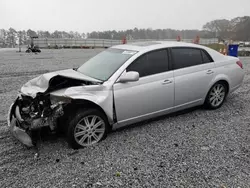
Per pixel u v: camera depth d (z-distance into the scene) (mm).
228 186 2514
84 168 2863
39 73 9562
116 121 3580
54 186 2539
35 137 3451
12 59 15336
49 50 28172
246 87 6805
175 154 3160
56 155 3168
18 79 8281
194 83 4285
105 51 4520
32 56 17922
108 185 2551
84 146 3363
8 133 3844
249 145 3395
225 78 4742
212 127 4027
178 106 4230
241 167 2852
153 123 4207
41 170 2830
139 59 3752
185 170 2801
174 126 4078
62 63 12867
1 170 2830
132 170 2814
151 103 3828
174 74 4031
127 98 3555
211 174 2721
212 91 4695
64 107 3258
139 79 3672
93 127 3418
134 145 3420
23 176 2717
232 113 4688
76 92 3219
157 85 3816
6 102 5469
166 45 4113
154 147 3355
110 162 2986
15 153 3227
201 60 4457
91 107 3416
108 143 3480
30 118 3248
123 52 4016
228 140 3553
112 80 3490
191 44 4477
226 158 3053
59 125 3398
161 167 2867
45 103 3271
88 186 2535
